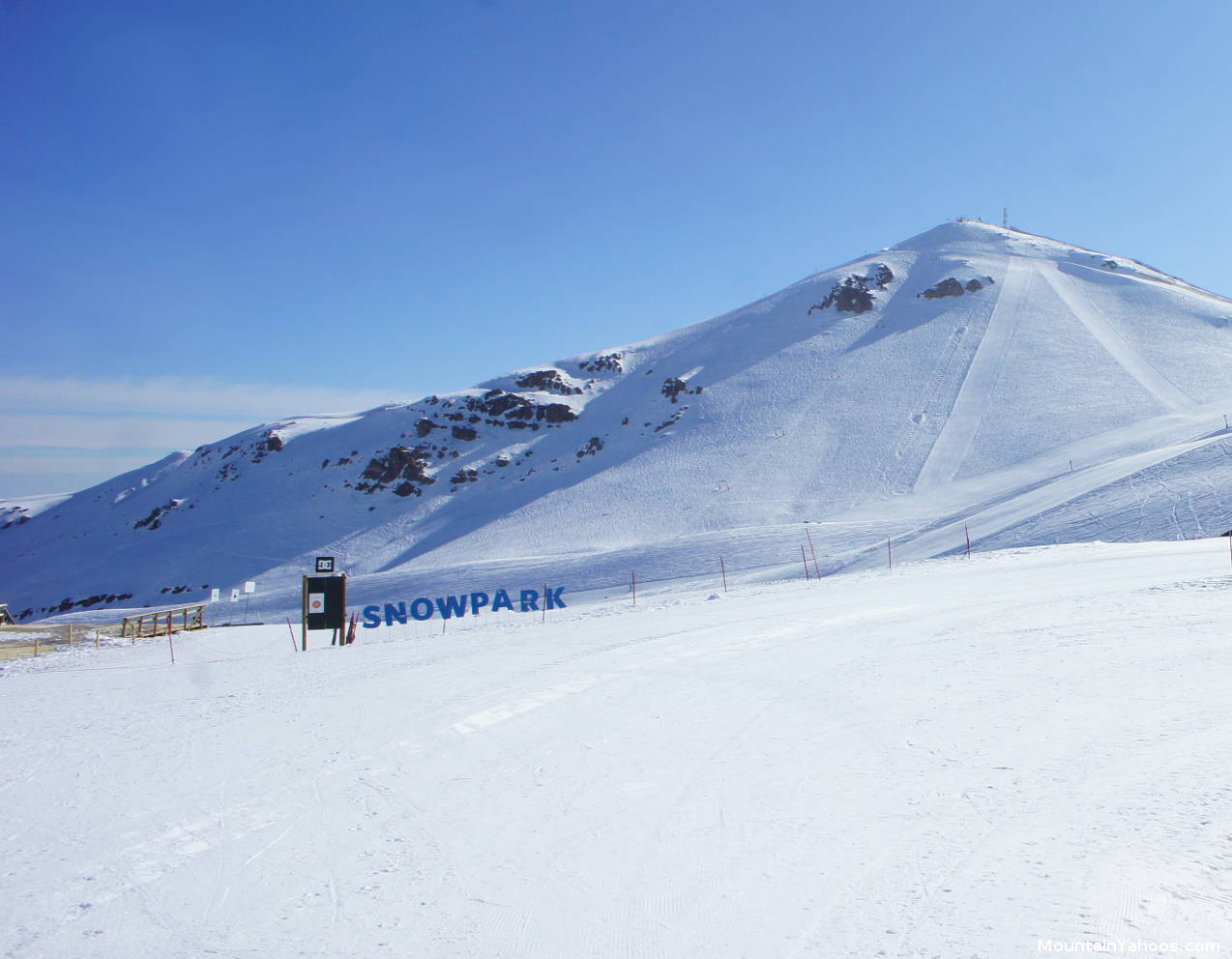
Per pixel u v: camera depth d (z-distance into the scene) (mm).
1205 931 3305
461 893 4379
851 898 3961
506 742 7527
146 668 16750
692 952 3590
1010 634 11297
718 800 5562
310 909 4305
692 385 129625
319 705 9984
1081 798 4961
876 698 8180
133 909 4418
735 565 49875
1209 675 7777
